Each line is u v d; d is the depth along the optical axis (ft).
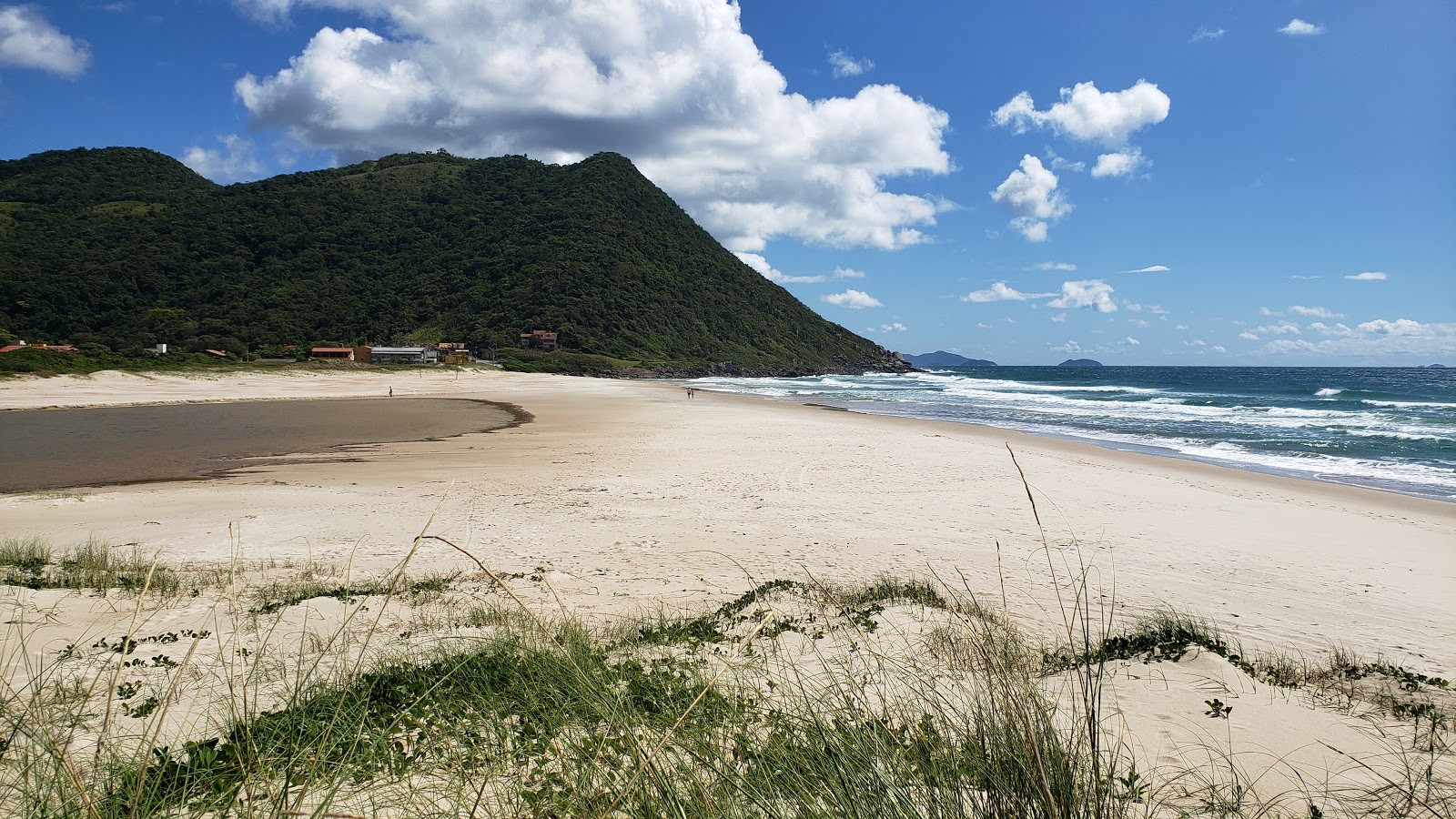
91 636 18.70
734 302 476.13
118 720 12.48
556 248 439.63
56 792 8.50
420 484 51.08
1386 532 37.63
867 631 19.01
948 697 12.92
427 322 378.94
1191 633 18.78
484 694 12.23
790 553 31.96
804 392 205.16
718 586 26.71
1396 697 15.52
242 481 53.47
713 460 62.23
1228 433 86.79
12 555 29.40
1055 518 39.93
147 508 43.21
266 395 169.89
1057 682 15.08
